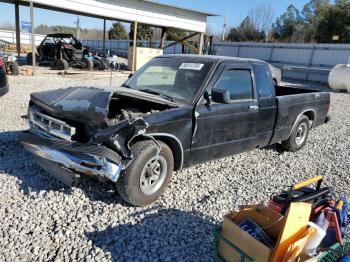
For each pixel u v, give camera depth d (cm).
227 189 437
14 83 1166
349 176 524
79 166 335
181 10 2053
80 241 302
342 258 280
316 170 541
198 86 416
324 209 301
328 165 571
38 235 304
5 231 305
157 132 356
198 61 453
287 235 247
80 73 1648
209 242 319
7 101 842
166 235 323
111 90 388
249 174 498
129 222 337
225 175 486
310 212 269
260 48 2741
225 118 432
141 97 374
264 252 246
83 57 1816
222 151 448
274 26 5384
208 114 407
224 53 3034
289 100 546
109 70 1870
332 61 2284
